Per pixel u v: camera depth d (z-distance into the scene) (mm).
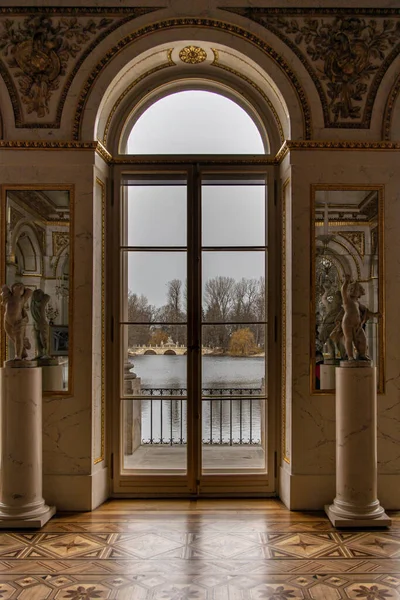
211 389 5043
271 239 5055
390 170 4734
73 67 4695
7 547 3832
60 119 4691
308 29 4723
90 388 4641
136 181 5113
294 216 4684
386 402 4688
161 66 5070
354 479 4262
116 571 3455
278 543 3889
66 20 4699
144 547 3822
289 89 4715
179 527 4207
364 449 4254
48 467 4613
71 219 4680
